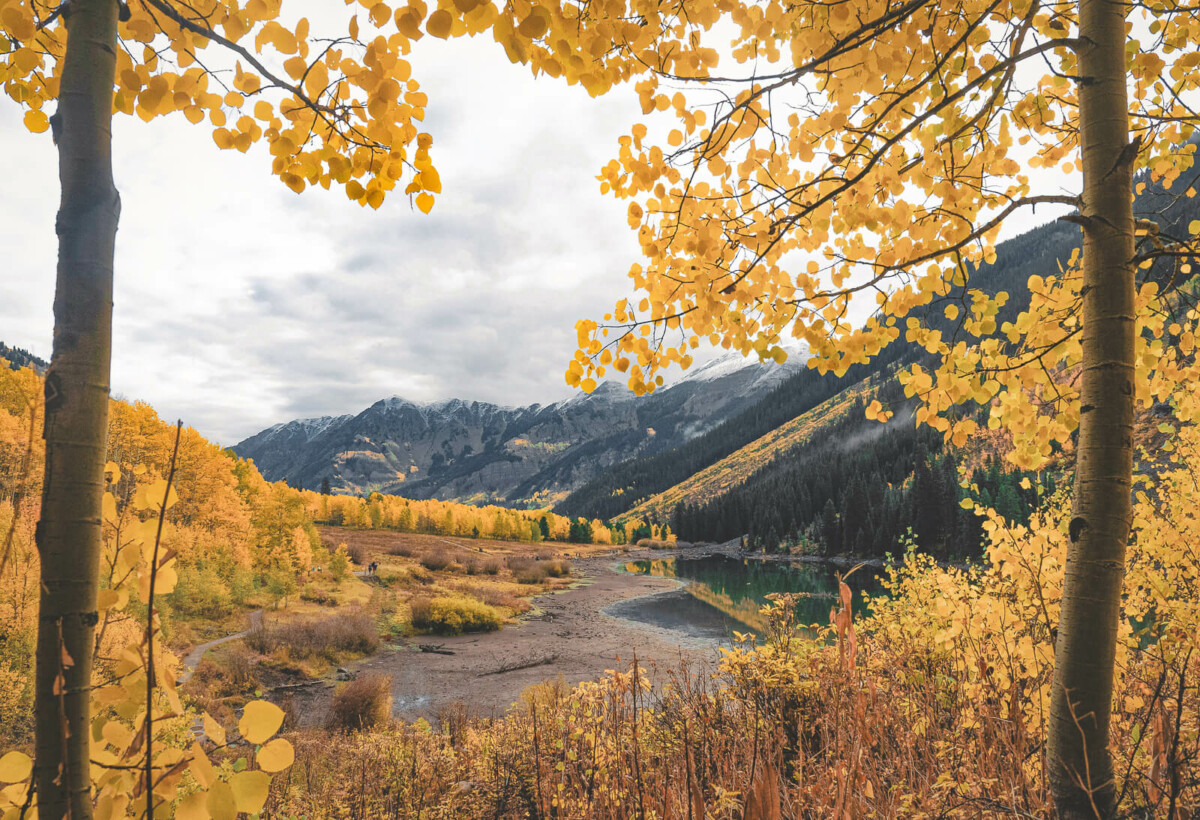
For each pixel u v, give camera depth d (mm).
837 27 1872
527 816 4145
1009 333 2229
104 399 1091
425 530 105625
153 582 1059
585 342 2363
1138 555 3166
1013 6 1993
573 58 1477
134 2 1394
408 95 1506
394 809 4594
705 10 1782
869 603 5387
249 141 1572
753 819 1902
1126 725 2342
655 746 3355
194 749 1039
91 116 1142
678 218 2094
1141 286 2270
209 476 29609
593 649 26281
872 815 2018
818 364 2377
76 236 1093
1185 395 2537
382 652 24641
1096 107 1885
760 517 108312
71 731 989
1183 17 2189
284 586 30125
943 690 3146
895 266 2027
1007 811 1947
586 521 132625
